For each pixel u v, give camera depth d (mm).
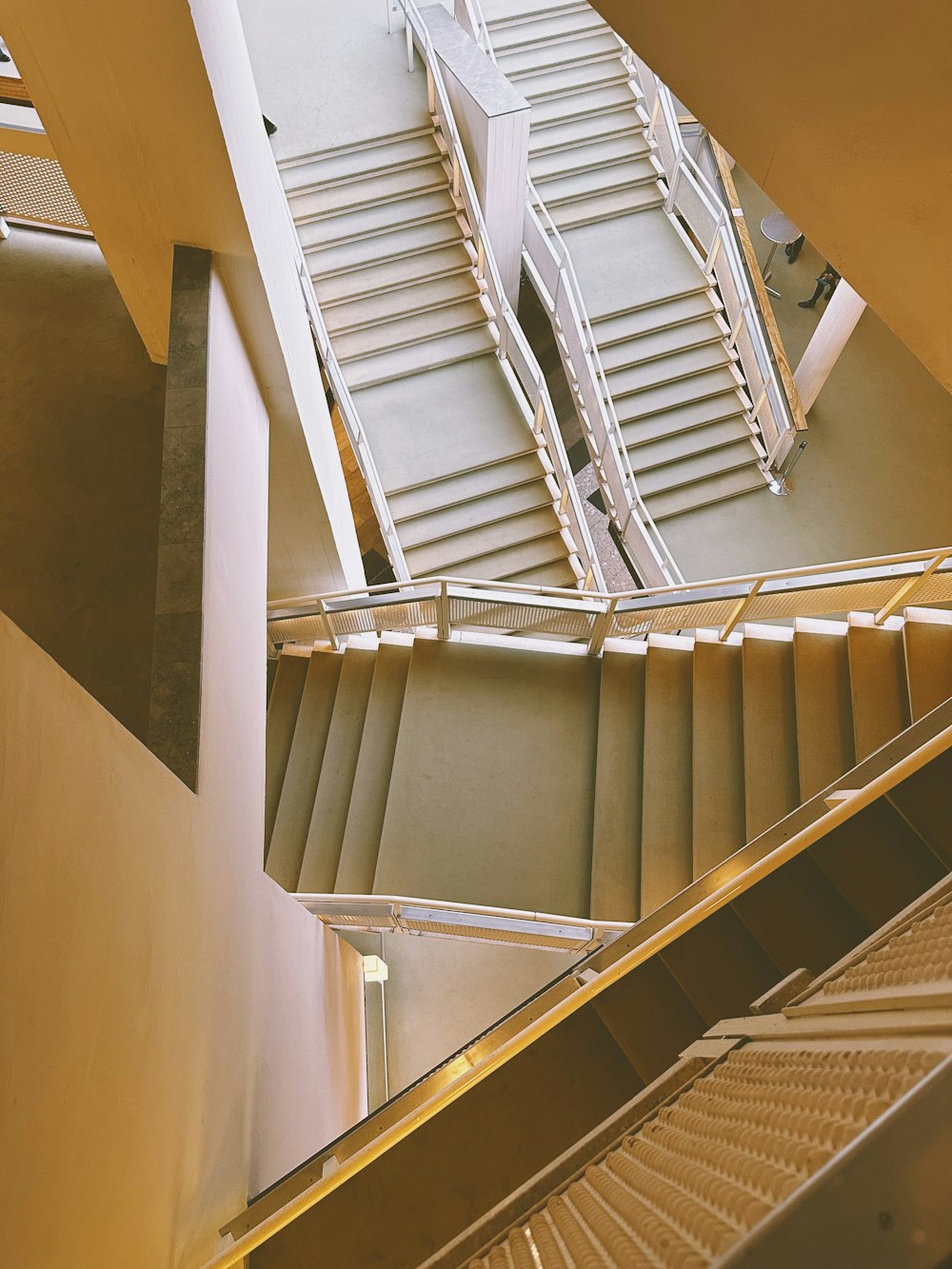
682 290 9414
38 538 4953
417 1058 8094
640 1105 2350
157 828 2678
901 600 5906
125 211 4473
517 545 8938
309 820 6812
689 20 2801
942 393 9234
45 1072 1845
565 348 9664
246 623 4359
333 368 8602
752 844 3656
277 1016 4426
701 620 6449
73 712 2121
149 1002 2525
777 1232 626
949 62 2150
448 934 6504
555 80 10188
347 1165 2840
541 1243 1477
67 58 3793
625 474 8461
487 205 9305
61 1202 1907
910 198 2590
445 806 6551
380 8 10555
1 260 6012
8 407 5441
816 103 2635
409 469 8945
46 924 1874
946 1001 1218
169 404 4062
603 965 3598
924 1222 620
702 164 9562
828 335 8078
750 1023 2494
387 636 7359
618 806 6414
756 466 8961
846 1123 956
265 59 10234
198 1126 2990
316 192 9633
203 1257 3004
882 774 3352
